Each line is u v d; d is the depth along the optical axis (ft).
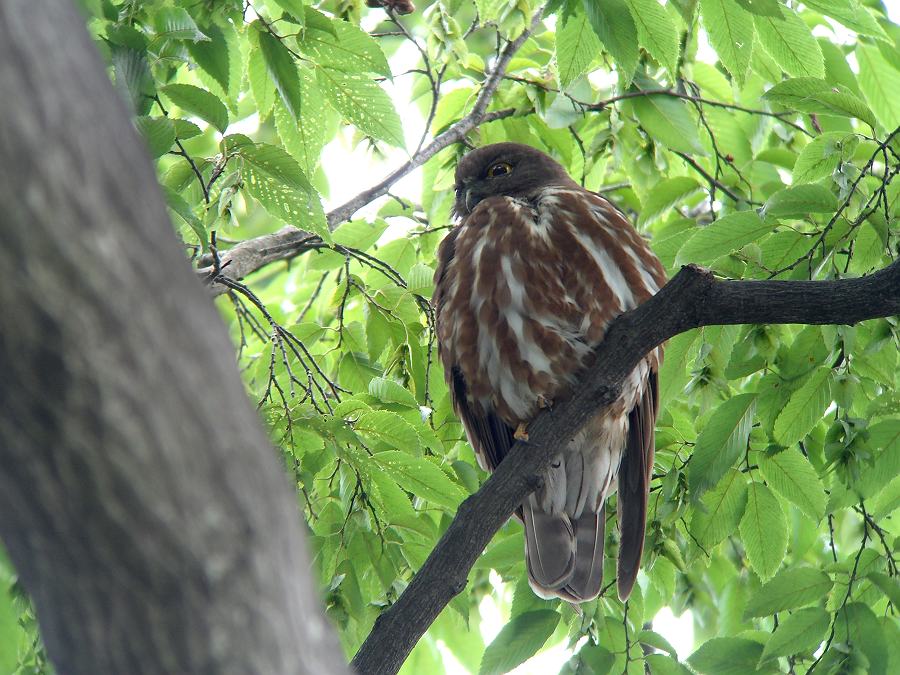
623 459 30.45
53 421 7.73
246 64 30.37
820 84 24.97
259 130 38.01
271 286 48.75
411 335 31.37
